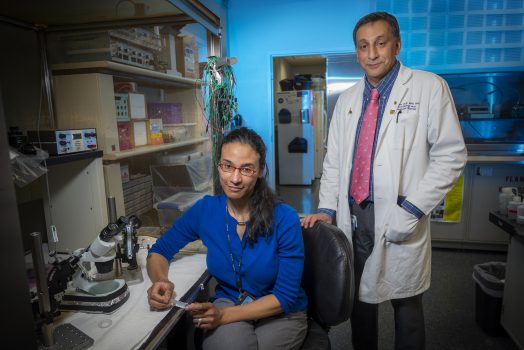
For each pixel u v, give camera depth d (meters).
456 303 2.36
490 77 3.28
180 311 1.02
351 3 3.54
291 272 1.12
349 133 1.54
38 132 1.26
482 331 2.05
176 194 2.21
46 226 1.56
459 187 3.16
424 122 1.39
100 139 1.62
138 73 1.77
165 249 1.28
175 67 2.18
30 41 1.62
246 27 3.81
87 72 1.59
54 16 1.54
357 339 1.64
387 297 1.47
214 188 2.42
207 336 1.06
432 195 1.32
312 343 1.17
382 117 1.44
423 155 1.41
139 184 2.07
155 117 2.22
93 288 1.07
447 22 3.28
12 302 0.66
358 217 1.52
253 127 3.96
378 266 1.44
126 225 1.22
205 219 1.21
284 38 3.75
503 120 3.27
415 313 1.49
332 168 1.68
